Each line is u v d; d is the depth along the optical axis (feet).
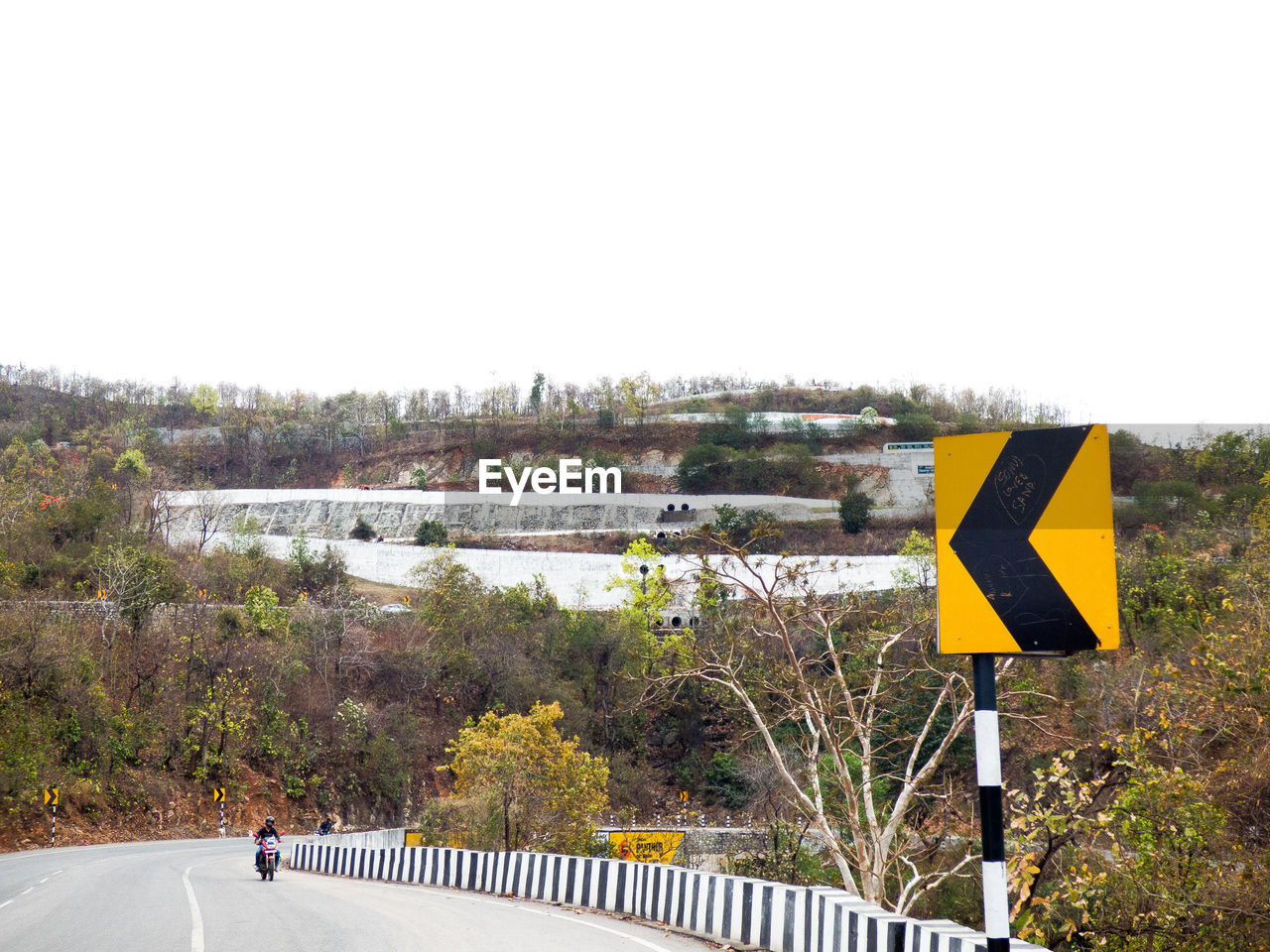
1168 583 124.88
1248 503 242.17
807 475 405.80
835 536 339.77
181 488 375.25
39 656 147.13
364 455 481.46
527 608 251.19
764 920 36.29
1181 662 76.38
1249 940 45.60
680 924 42.27
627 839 105.09
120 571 178.70
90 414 490.08
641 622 219.61
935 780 91.71
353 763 188.85
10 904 54.85
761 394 538.06
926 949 27.48
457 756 116.26
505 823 105.19
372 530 383.86
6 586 164.04
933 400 533.14
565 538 376.48
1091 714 66.64
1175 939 47.65
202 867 91.20
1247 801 50.39
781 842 81.20
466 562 312.29
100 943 38.11
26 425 444.96
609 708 217.15
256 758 175.52
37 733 139.33
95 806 144.56
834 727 70.85
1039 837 55.36
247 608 195.62
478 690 221.46
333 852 88.69
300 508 397.80
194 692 173.68
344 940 38.09
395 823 187.52
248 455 475.31
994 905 16.01
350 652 215.31
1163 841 48.78
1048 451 16.12
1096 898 51.78
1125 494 329.72
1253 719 50.16
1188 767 53.98
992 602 16.25
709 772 201.67
